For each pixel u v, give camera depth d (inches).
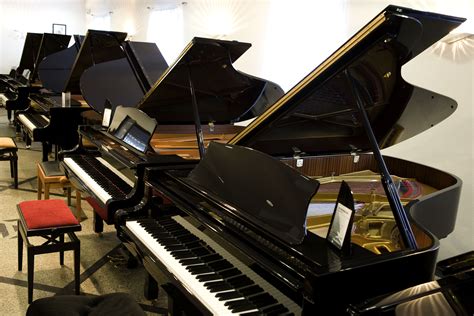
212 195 78.6
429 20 57.5
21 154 252.4
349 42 61.8
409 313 48.8
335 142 115.4
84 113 188.4
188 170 97.3
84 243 139.0
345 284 52.6
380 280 55.5
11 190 188.9
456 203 105.0
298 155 113.7
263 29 203.0
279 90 142.4
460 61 126.1
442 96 92.2
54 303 69.5
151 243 77.1
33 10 427.5
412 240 64.1
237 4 219.8
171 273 67.8
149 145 113.9
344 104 87.5
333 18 168.4
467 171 126.9
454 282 52.8
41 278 115.9
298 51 184.5
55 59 257.3
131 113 125.6
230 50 104.9
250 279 62.3
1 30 415.5
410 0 138.2
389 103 93.1
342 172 125.2
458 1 124.3
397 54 69.2
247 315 55.2
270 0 197.3
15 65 426.0
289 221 63.3
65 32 446.3
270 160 71.2
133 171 103.6
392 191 69.2
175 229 82.6
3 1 411.8
